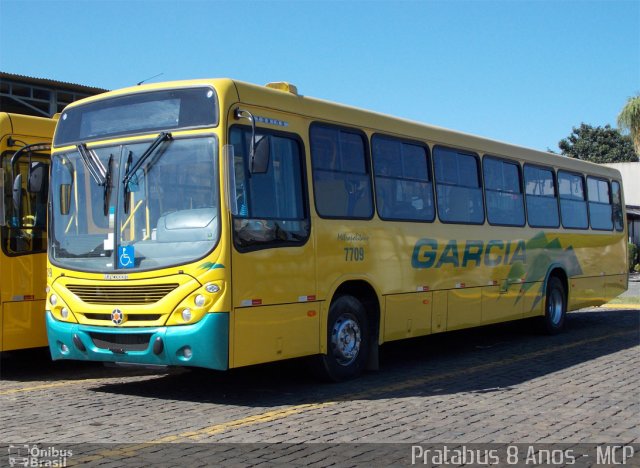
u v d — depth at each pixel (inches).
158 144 320.5
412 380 378.3
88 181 336.5
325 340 352.5
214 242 301.9
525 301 524.4
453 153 460.8
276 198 331.0
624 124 1250.6
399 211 406.9
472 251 465.4
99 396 340.5
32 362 446.3
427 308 423.2
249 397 336.5
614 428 280.4
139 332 310.0
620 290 674.8
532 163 546.0
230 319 301.9
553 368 416.8
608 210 661.3
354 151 381.7
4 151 379.9
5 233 376.8
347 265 365.7
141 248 315.0
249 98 325.4
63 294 333.1
